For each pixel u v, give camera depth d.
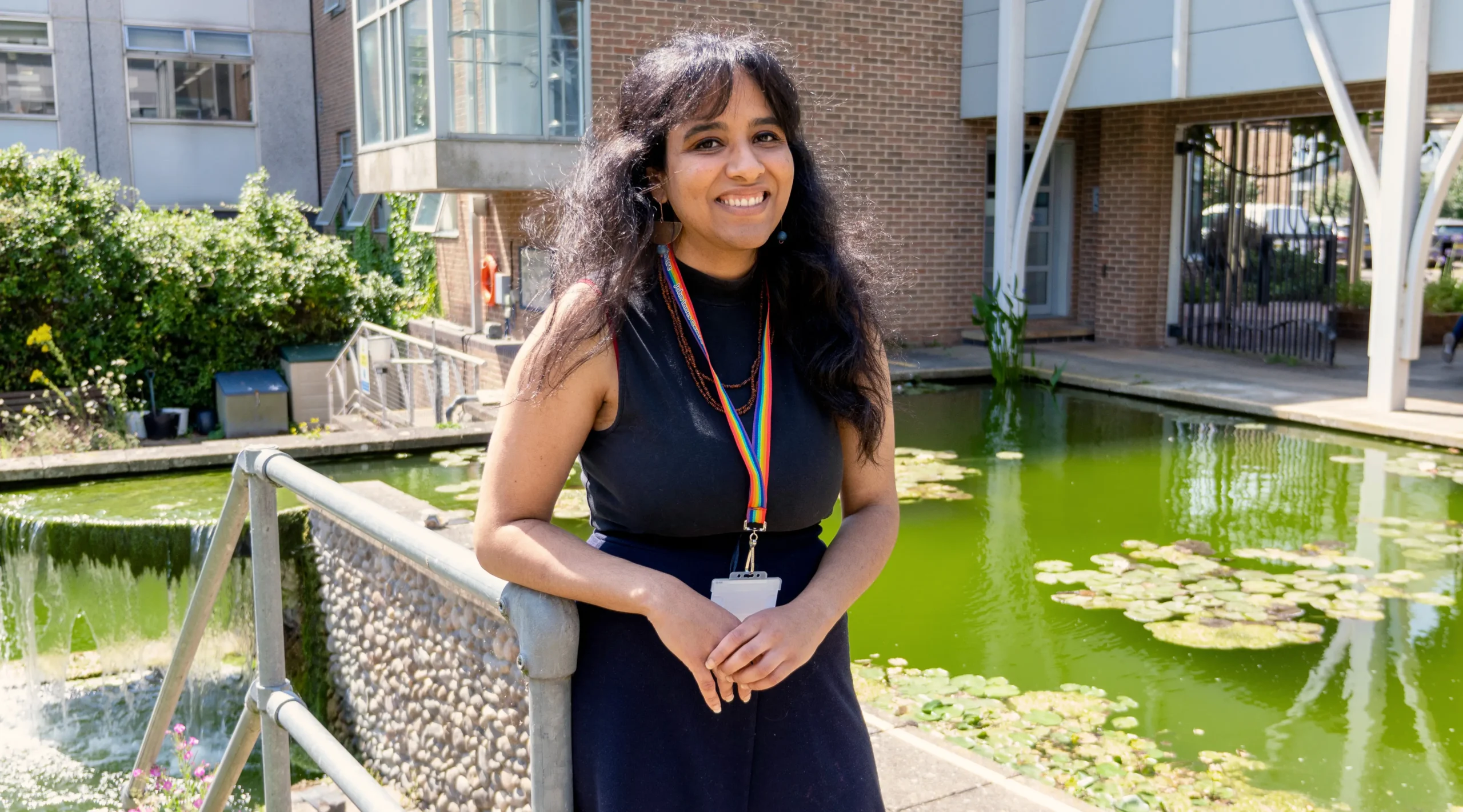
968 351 12.62
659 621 1.23
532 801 1.30
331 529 4.49
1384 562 5.66
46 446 9.16
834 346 1.41
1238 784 3.51
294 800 3.64
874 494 1.54
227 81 18.11
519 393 1.30
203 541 5.17
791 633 1.27
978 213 13.49
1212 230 12.54
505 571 1.28
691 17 11.52
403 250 15.45
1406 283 8.61
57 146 17.06
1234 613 5.02
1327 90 9.04
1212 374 10.77
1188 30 10.26
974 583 5.47
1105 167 12.95
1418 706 4.09
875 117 12.76
